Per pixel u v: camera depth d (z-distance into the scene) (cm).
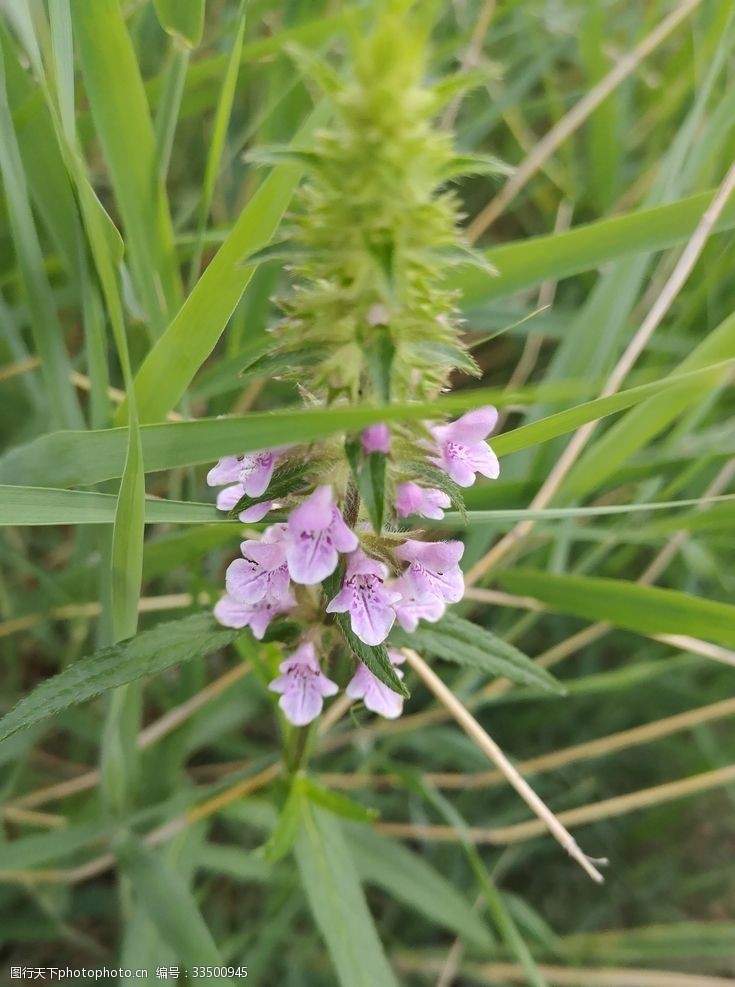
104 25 13
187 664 19
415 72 9
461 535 20
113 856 17
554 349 25
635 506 14
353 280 10
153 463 11
